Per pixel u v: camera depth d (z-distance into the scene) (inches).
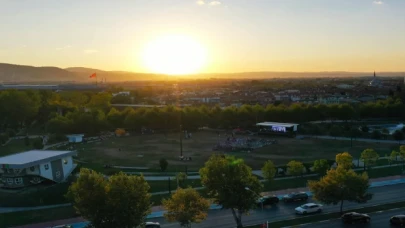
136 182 2087.8
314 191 2610.7
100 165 4328.3
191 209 2169.0
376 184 3422.7
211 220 2551.7
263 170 3422.7
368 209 2696.9
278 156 4717.0
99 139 6294.3
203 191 3216.0
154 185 3457.2
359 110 7829.7
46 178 3508.9
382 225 2336.4
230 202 2196.1
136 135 6732.3
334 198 2524.6
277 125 6491.1
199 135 6643.7
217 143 5713.6
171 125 7086.6
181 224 2202.3
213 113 7465.6
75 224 2536.9
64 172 3759.8
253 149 5162.4
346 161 3555.6
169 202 2222.0
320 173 3799.2
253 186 2281.0
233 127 7327.8
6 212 2810.0
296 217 2554.1
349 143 5605.3
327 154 4808.1
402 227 2294.5
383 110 7775.6
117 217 1967.3
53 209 2854.3
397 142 5634.8
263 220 2509.8
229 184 2240.4
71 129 6550.2
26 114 7234.3
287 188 3331.7
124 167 4256.9
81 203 2001.7
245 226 2384.4
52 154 3740.2
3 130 6983.3
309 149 5172.2
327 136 6333.7
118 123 7239.2
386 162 4320.9
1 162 3380.9
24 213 2773.1
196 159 4630.9
